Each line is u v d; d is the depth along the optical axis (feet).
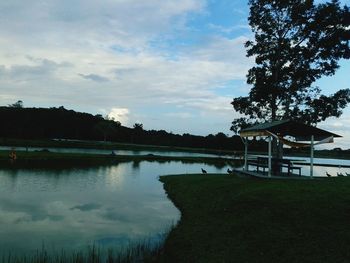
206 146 517.55
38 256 47.70
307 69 127.95
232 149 491.31
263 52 136.05
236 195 71.00
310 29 126.11
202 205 74.13
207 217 63.00
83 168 161.99
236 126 143.33
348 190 68.64
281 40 131.95
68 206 81.71
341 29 123.95
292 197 62.90
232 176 108.58
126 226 65.62
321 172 178.81
